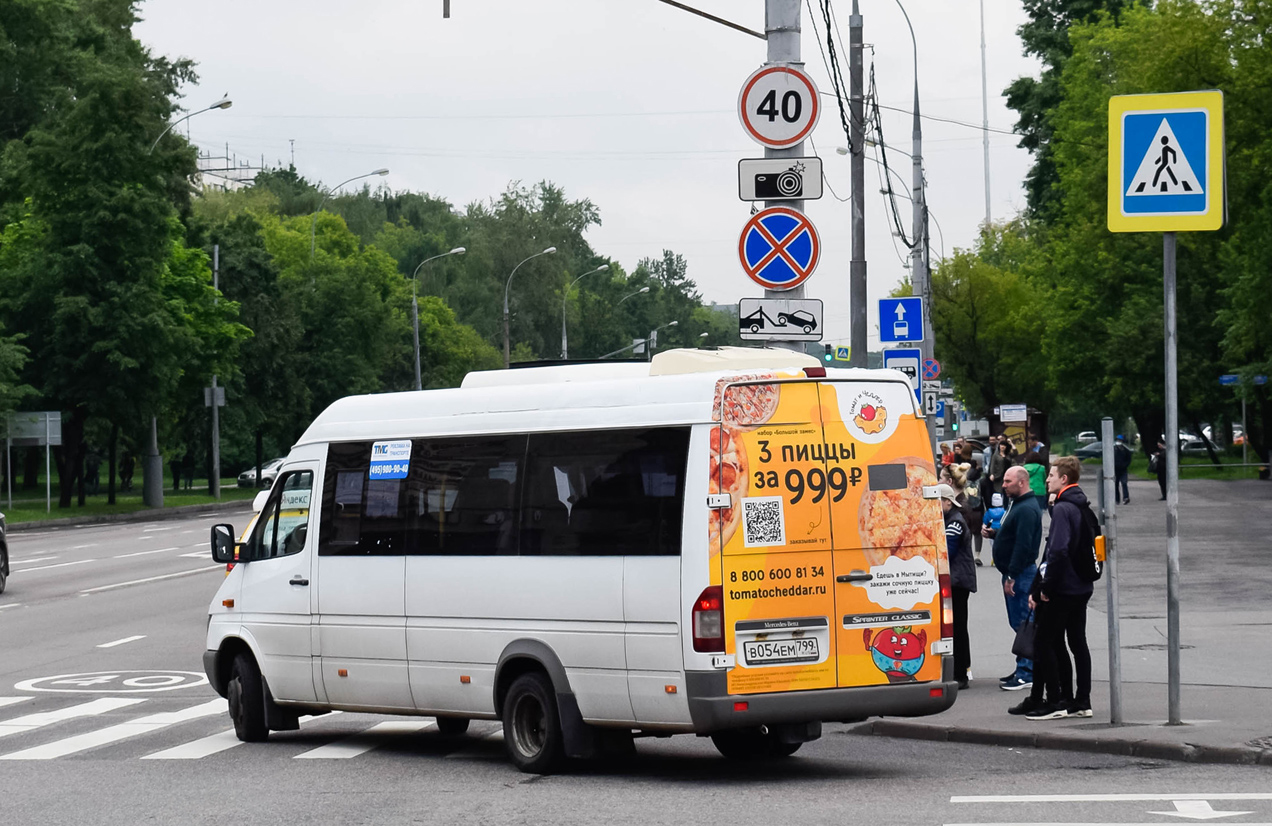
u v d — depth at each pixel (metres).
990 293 101.38
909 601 11.09
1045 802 9.45
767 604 10.62
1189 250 66.19
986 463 40.66
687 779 11.01
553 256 130.12
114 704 16.03
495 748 13.04
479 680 11.86
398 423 12.78
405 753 12.82
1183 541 34.41
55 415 58.00
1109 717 12.77
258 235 88.38
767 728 11.23
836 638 10.81
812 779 10.88
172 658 19.75
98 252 61.84
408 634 12.39
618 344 173.00
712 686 10.43
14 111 76.25
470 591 11.91
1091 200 67.06
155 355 62.25
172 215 63.00
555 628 11.30
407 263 150.25
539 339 129.25
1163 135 11.89
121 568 34.22
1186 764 10.95
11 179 63.56
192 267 70.56
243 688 13.70
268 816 9.84
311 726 14.87
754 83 15.87
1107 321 72.25
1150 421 84.38
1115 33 66.19
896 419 11.20
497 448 11.92
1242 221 47.78
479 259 128.25
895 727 13.12
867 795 9.99
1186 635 18.41
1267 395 66.81
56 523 55.34
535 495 11.59
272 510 13.82
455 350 111.56
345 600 12.91
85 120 61.59
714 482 10.57
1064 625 13.06
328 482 13.27
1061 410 108.94
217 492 74.00
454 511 12.16
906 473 11.17
